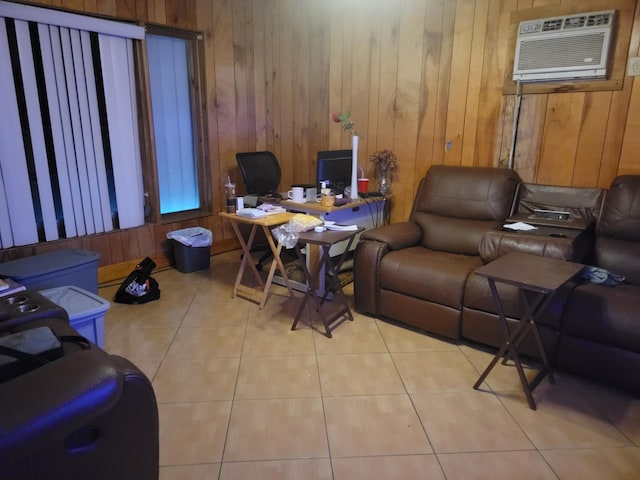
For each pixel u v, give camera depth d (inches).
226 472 68.5
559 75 120.2
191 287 141.9
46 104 123.0
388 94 154.2
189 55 157.2
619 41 111.9
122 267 145.3
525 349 97.3
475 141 138.8
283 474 68.4
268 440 75.4
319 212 129.3
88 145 132.9
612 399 87.0
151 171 148.7
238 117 170.2
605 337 86.4
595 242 109.0
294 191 137.0
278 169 166.9
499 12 128.0
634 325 83.0
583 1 115.3
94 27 126.0
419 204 137.4
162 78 152.4
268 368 96.7
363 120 162.4
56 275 103.4
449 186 131.8
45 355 51.7
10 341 52.1
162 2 141.7
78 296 92.9
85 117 130.9
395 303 115.0
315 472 68.8
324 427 78.7
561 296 91.4
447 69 140.1
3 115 115.6
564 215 112.3
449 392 89.2
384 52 152.3
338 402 85.6
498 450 73.7
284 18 173.8
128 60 137.6
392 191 158.6
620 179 110.2
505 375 95.1
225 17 159.3
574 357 91.3
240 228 179.6
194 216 163.9
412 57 146.5
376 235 122.0
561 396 87.8
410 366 98.3
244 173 151.7
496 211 123.1
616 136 115.9
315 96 174.1
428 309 109.2
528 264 85.5
